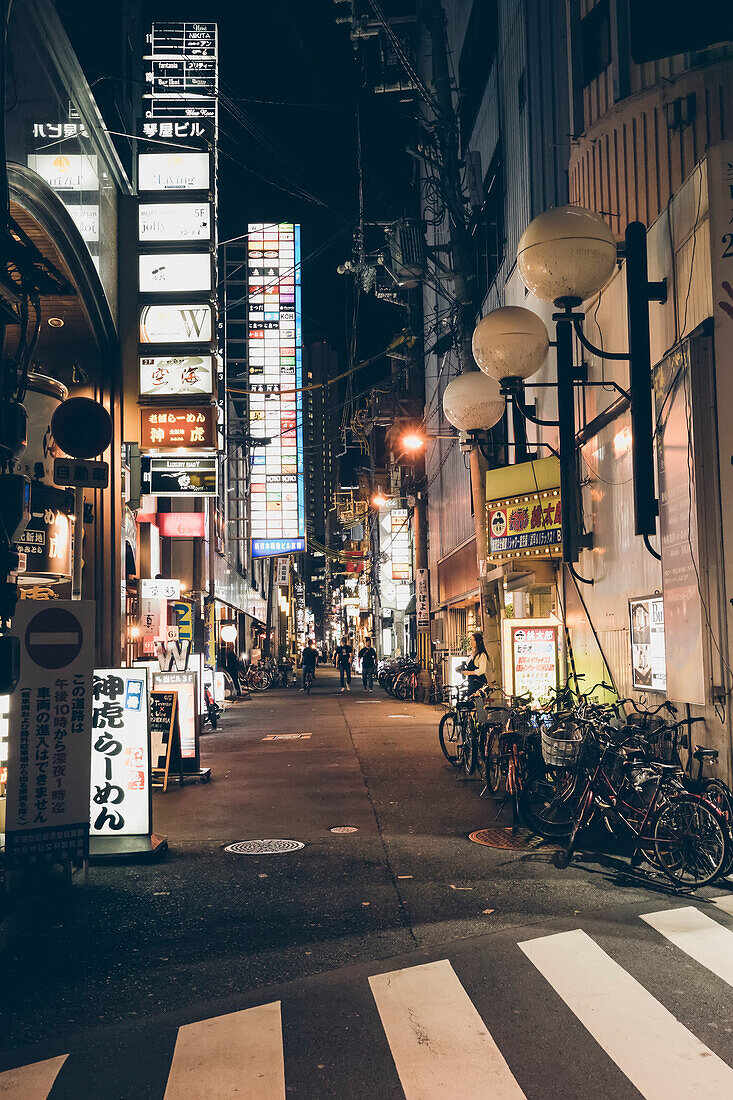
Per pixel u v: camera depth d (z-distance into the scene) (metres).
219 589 30.95
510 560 13.02
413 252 19.14
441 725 14.02
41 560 9.66
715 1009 4.52
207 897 6.74
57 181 11.34
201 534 24.27
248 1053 4.11
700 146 9.85
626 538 10.31
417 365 38.25
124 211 13.62
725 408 7.63
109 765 8.40
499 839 8.60
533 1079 3.82
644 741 8.09
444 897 6.62
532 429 14.96
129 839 8.20
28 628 6.68
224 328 30.36
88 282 12.05
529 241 8.99
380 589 51.19
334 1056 4.07
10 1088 3.84
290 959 5.36
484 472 15.00
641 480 8.79
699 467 7.76
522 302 15.91
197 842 8.66
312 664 34.94
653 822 7.10
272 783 12.27
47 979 5.12
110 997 4.84
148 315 13.34
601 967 5.11
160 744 12.05
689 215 8.19
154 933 5.92
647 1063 3.96
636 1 6.88
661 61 10.33
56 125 11.48
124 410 13.29
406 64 16.14
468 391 12.76
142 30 16.19
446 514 30.20
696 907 6.31
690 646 7.98
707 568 7.68
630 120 10.62
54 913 6.37
